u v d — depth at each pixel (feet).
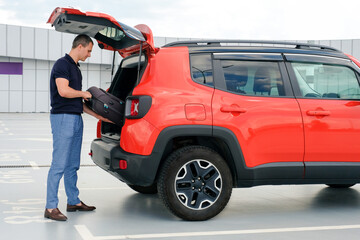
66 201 17.92
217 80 15.10
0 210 16.21
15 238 12.75
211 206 14.82
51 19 15.29
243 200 18.58
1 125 66.69
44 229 13.73
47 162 29.48
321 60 16.16
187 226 14.25
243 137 14.80
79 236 13.01
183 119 14.38
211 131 14.55
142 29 15.10
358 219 15.48
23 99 110.32
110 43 17.21
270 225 14.55
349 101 15.87
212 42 15.62
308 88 15.84
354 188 21.59
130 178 14.34
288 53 15.97
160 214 15.88
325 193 20.25
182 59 15.03
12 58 108.47
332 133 15.52
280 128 15.12
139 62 14.73
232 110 14.73
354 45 102.99
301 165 15.28
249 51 15.67
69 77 14.93
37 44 107.45
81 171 26.20
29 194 19.20
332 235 13.43
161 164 14.98
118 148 14.66
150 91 14.47
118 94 17.49
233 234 13.41
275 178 15.16
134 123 14.39
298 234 13.50
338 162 15.64
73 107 14.93
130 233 13.38
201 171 14.67
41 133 53.67
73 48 15.20
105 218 15.23
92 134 53.01
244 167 14.87
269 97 15.31
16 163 28.94
